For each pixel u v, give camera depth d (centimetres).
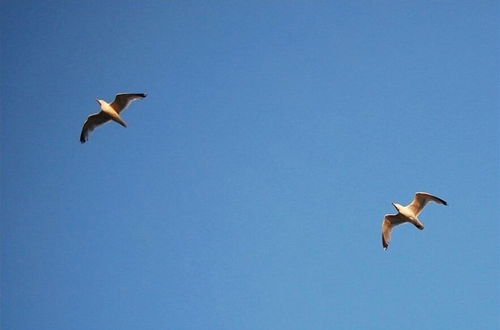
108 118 3170
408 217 3212
